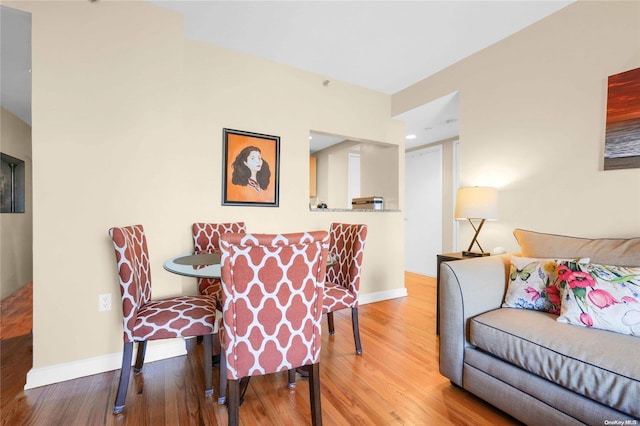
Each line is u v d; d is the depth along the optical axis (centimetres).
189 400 161
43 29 178
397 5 211
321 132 323
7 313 302
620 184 190
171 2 207
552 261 173
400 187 380
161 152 212
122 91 199
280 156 296
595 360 118
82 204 187
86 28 189
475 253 248
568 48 214
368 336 249
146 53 207
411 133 430
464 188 250
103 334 192
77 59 186
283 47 266
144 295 180
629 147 186
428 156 488
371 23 231
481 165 270
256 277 124
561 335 133
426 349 225
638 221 183
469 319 168
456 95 302
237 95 273
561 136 218
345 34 246
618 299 138
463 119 285
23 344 229
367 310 318
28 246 432
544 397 131
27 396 164
